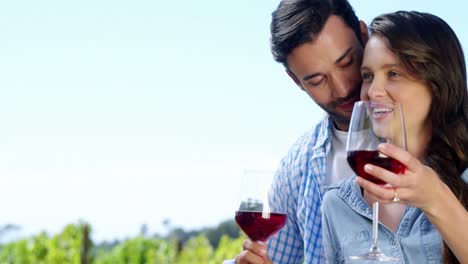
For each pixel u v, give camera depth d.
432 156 2.29
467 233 1.96
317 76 2.74
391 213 2.29
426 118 2.32
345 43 2.69
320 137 3.04
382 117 2.03
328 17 2.71
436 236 2.18
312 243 2.96
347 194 2.38
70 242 12.50
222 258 12.48
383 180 1.94
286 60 2.80
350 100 2.76
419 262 2.19
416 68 2.27
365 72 2.39
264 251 2.51
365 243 2.29
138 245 13.84
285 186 3.13
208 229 23.69
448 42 2.33
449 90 2.30
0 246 12.72
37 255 12.47
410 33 2.28
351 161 2.05
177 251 13.68
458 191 2.23
